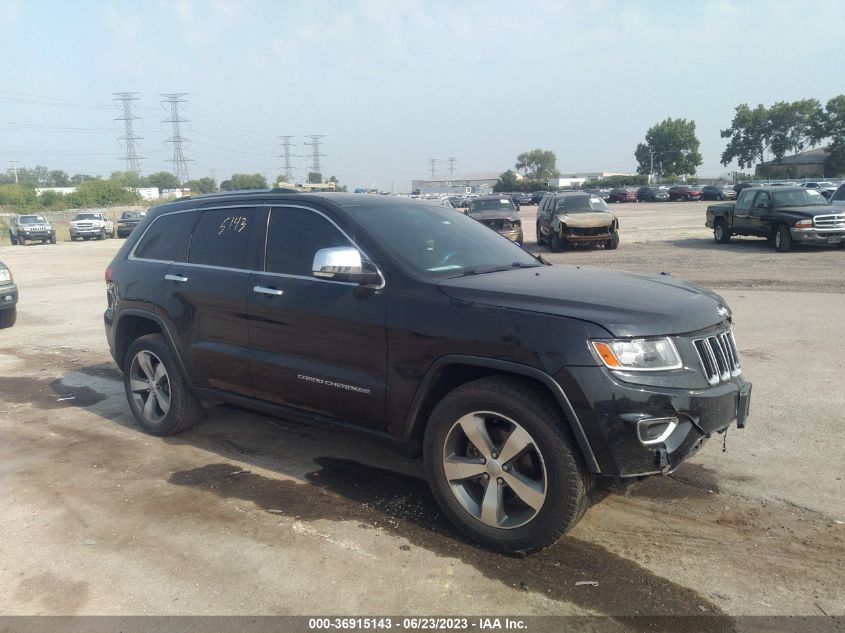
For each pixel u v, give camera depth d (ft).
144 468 15.89
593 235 66.54
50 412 20.43
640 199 230.07
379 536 12.45
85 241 126.11
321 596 10.64
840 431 16.94
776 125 321.32
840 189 65.92
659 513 13.12
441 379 12.40
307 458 16.37
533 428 11.03
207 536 12.59
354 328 13.15
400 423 12.81
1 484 15.12
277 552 11.96
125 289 18.19
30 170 473.67
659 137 385.09
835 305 33.45
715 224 71.10
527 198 245.04
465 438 12.29
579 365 10.57
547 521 11.10
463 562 11.52
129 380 18.54
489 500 11.69
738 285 41.14
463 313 11.84
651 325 10.85
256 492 14.46
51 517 13.50
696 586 10.71
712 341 11.59
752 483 14.29
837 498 13.53
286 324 14.32
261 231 15.49
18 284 55.36
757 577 10.93
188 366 16.74
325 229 14.42
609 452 10.56
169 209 18.26
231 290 15.40
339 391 13.55
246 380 15.39
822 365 22.75
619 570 11.19
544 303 11.39
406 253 13.56
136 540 12.51
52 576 11.39
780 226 59.72
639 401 10.45
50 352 28.86
